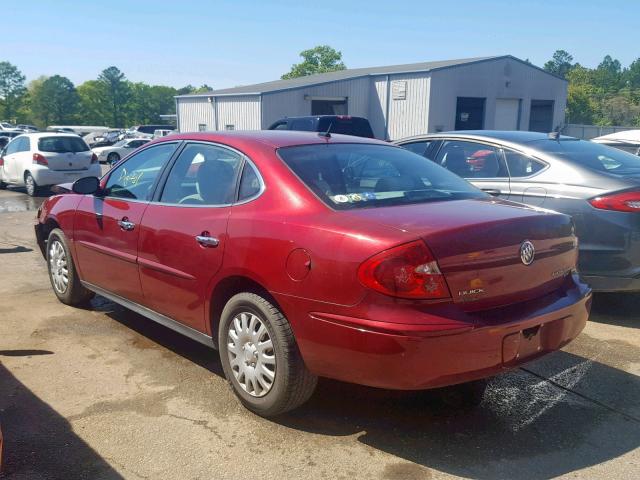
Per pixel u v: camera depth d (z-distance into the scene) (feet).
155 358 14.98
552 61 478.18
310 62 247.09
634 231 16.25
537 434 11.58
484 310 10.46
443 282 9.93
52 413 12.14
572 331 11.82
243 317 12.02
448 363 9.86
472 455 10.84
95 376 13.89
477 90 98.12
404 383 9.91
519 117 105.19
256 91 95.35
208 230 12.62
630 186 16.58
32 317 17.98
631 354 15.47
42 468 10.28
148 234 14.26
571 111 244.83
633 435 11.59
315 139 13.87
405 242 9.83
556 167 18.12
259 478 10.12
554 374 14.29
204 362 14.79
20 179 52.85
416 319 9.74
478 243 10.32
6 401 12.61
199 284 12.87
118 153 112.27
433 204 11.97
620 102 293.23
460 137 21.20
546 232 11.45
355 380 10.41
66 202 18.20
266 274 11.26
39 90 449.06
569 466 10.52
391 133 98.84
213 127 105.60
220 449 10.96
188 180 14.02
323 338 10.47
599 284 16.85
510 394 13.25
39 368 14.28
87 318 17.93
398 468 10.43
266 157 12.59
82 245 17.16
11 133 124.98
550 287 11.69
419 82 93.56
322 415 12.23
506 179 19.12
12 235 32.09
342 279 10.16
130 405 12.52
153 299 14.49
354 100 100.01
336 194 11.73
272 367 11.56
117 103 477.77
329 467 10.44
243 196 12.50
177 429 11.61
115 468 10.34
